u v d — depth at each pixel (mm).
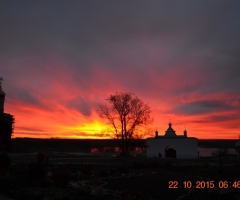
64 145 104875
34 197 12664
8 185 15133
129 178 20594
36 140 102875
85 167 23078
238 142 66688
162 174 23406
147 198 12938
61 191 13805
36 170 16172
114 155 57312
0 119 59250
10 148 59781
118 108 59438
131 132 58125
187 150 55656
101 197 12812
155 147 56875
